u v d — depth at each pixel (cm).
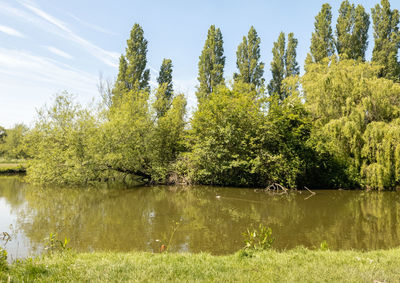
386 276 466
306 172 2155
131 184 2414
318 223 1134
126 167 2288
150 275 462
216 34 3697
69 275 455
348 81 2017
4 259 520
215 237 923
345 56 2459
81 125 2038
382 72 3062
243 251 638
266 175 2108
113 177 2541
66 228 1043
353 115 1895
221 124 2208
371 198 1733
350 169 2009
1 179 2838
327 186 2192
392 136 1797
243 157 2117
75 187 2181
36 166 1975
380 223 1137
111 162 2105
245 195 1820
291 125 2164
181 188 2148
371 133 1850
